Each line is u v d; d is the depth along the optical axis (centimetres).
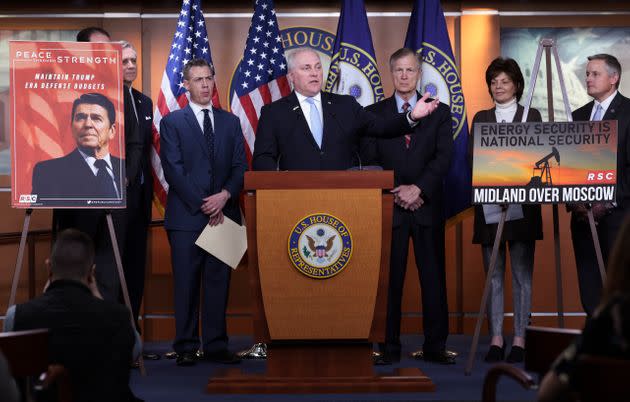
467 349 645
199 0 652
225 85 735
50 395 295
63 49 524
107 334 311
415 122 521
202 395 471
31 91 521
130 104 598
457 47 739
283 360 480
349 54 659
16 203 518
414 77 578
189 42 643
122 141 527
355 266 464
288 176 464
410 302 737
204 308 589
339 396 464
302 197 463
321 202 463
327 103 551
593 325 219
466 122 654
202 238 573
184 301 577
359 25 663
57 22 726
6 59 724
